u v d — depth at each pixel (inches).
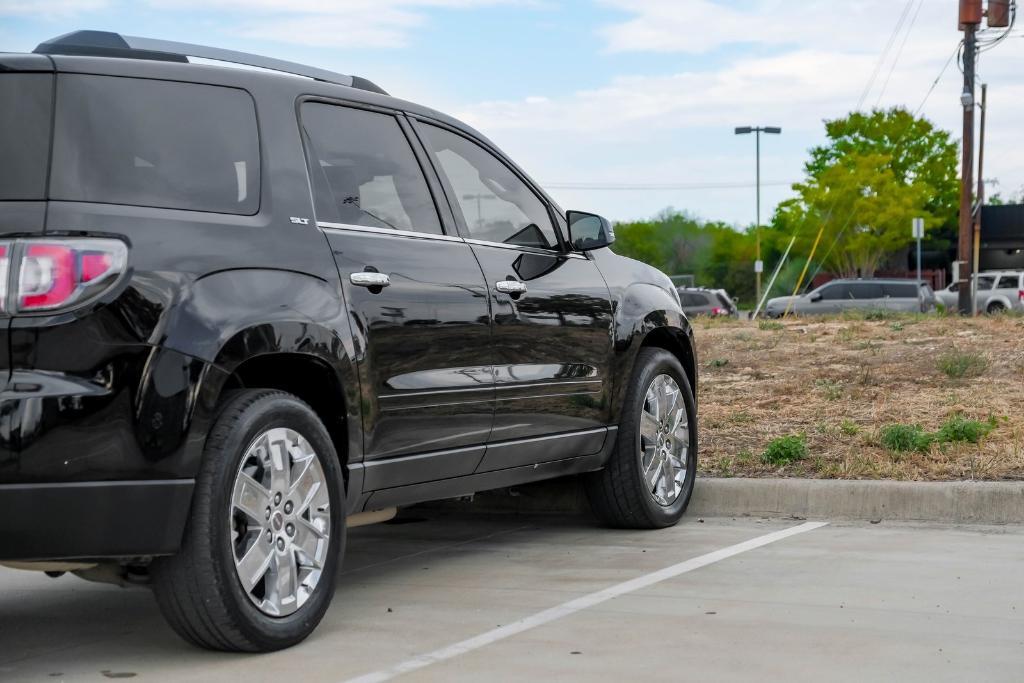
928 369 416.2
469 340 207.8
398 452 194.7
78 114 161.0
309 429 174.9
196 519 158.6
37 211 152.6
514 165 239.3
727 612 185.2
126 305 153.1
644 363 260.4
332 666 160.4
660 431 265.6
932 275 2714.1
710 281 3754.9
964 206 1294.3
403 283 195.2
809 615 181.8
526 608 192.1
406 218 204.5
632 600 195.3
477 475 216.2
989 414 329.4
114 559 155.4
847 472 281.4
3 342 147.6
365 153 201.0
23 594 215.6
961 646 162.7
